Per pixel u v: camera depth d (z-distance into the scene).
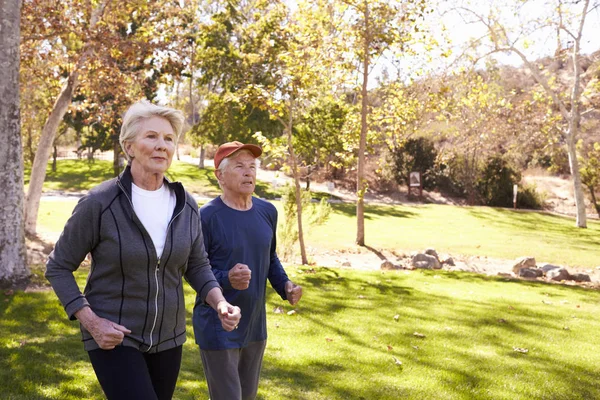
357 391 4.93
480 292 10.52
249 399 3.41
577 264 16.39
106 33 15.74
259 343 3.39
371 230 21.98
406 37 15.10
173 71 16.81
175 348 2.60
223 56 35.16
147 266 2.43
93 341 2.41
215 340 3.14
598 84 27.64
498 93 29.83
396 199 39.31
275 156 14.20
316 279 10.87
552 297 10.44
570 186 41.91
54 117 16.70
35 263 12.61
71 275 2.40
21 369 4.98
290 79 13.59
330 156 24.53
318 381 5.17
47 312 7.17
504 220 27.77
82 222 2.36
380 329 7.29
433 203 38.69
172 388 2.63
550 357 6.33
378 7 14.81
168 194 2.58
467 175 38.06
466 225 25.00
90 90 17.52
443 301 9.36
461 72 20.78
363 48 15.45
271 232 3.46
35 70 17.64
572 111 28.20
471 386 5.22
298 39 14.05
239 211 3.35
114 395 2.33
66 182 38.22
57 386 4.62
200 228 2.71
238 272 2.90
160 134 2.48
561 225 27.34
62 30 15.30
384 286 10.54
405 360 5.97
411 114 17.73
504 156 38.41
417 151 40.12
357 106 18.08
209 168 47.12
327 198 36.44
